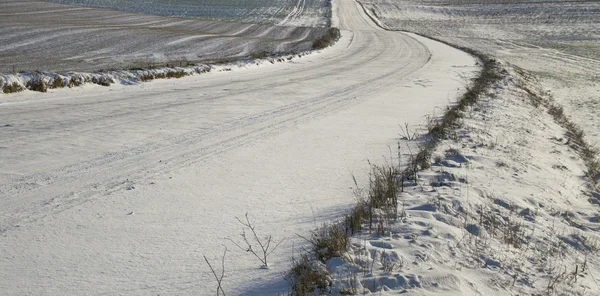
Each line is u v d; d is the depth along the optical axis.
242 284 4.12
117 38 36.09
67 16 50.81
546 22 72.19
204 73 21.78
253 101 15.00
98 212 5.76
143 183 6.93
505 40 57.28
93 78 16.62
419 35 57.88
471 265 4.73
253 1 89.19
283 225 5.53
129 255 4.67
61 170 7.29
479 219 6.16
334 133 11.11
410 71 26.34
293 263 4.37
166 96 15.23
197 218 5.70
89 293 3.95
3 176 6.86
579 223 7.18
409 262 4.48
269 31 55.59
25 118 10.81
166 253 4.73
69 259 4.55
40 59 24.09
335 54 37.16
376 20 78.31
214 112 12.84
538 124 15.15
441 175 7.84
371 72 25.36
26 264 4.42
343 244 4.64
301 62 30.33
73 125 10.38
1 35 32.41
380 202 6.11
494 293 4.25
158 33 41.94
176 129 10.56
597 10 78.69
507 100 17.97
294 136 10.59
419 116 13.77
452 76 24.52
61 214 5.65
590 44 52.03
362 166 8.39
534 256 5.38
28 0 65.06
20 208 5.77
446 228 5.46
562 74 33.31
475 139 11.09
